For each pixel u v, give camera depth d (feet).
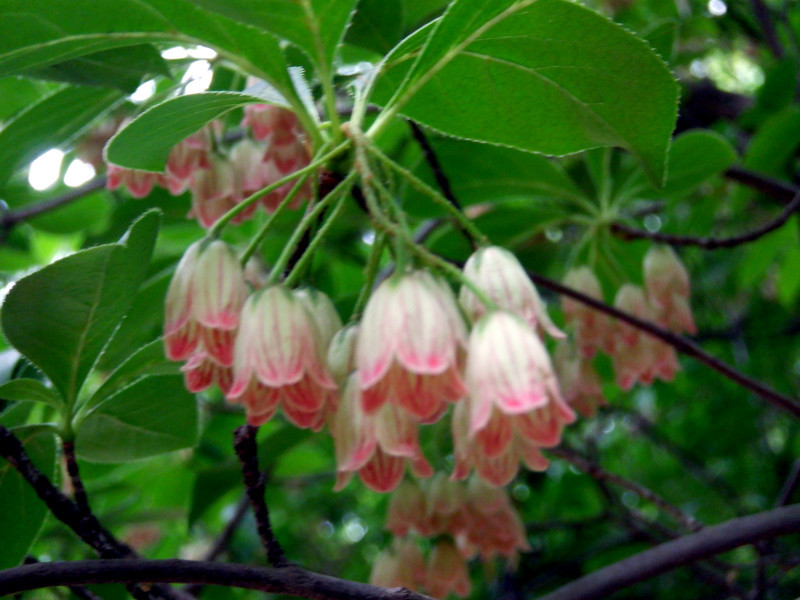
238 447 0.24
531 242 0.62
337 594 0.22
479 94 0.28
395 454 0.23
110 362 0.34
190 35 0.27
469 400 0.23
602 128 0.28
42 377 0.34
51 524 0.53
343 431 0.24
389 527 0.42
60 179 0.59
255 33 0.27
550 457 0.67
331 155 0.26
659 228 0.74
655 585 0.74
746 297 0.90
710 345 0.86
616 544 0.66
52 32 0.27
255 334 0.23
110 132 0.55
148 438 0.32
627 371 0.44
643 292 0.45
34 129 0.36
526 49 0.26
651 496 0.46
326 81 0.26
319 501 0.92
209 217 0.36
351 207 0.54
